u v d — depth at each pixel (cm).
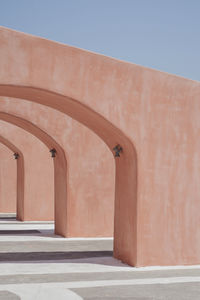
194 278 832
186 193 984
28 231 1502
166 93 969
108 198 1391
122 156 998
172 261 962
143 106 943
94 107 895
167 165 967
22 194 1789
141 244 934
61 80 864
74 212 1362
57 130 1355
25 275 842
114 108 913
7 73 820
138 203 937
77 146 1373
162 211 958
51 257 1034
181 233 973
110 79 911
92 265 945
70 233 1356
